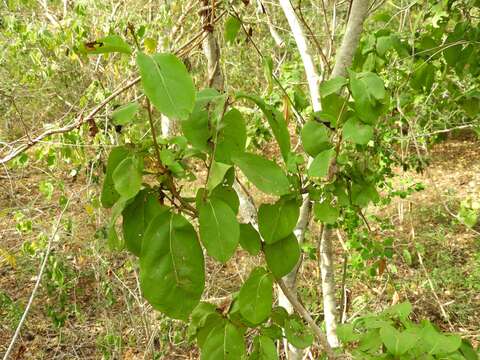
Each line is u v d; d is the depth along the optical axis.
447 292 4.67
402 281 4.53
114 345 3.83
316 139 1.31
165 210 0.97
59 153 3.43
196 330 1.32
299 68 3.41
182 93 0.83
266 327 1.39
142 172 0.99
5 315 4.70
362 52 2.08
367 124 1.22
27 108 4.53
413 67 2.21
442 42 2.34
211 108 1.10
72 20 3.63
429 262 5.03
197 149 1.05
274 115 1.11
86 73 4.15
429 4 2.42
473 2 2.15
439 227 5.60
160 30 3.62
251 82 5.02
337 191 1.39
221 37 4.04
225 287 4.18
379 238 4.09
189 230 0.96
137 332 3.85
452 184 7.20
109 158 1.01
